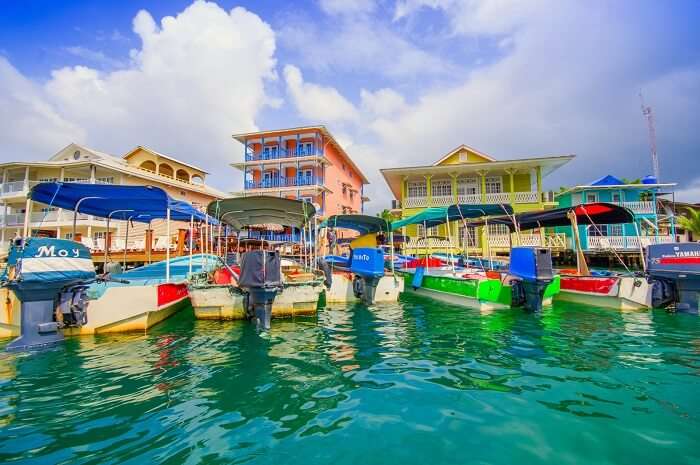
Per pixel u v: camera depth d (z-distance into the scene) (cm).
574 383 482
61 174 2455
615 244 2272
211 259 1374
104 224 2348
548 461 313
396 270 1616
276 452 329
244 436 357
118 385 483
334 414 401
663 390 457
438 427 371
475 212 1300
